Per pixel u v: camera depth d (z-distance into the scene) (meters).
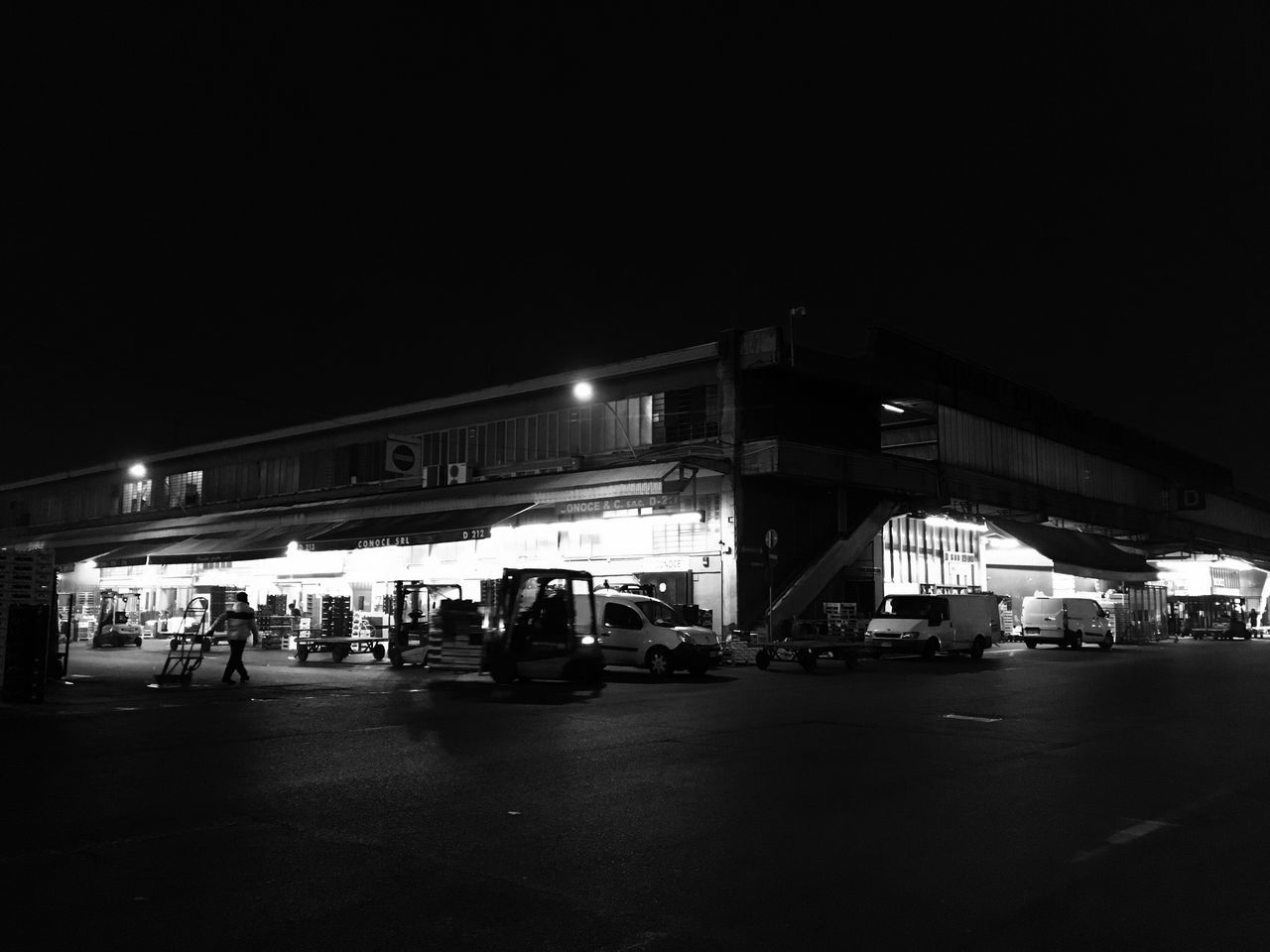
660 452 33.50
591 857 6.34
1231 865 6.27
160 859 6.23
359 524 39.00
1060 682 20.84
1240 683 20.48
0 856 6.29
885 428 40.53
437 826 7.16
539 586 20.56
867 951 4.72
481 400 39.47
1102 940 4.90
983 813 7.68
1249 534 73.25
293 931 4.92
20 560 15.84
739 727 12.91
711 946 4.76
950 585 41.16
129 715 13.92
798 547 33.12
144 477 56.81
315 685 19.27
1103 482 52.94
